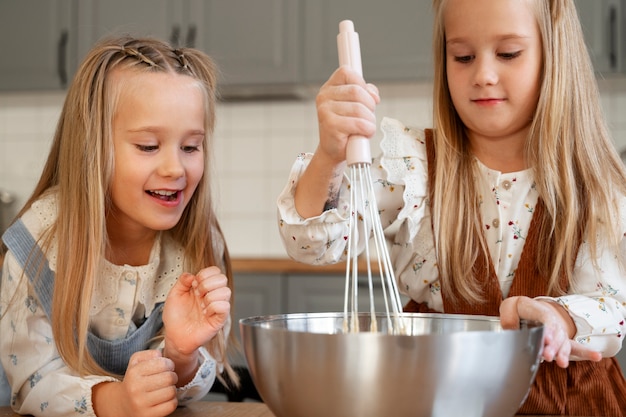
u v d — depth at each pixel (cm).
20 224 100
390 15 258
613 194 99
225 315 86
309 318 76
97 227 94
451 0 94
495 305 99
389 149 103
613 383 99
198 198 104
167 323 88
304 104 293
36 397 88
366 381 57
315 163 87
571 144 99
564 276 97
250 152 296
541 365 94
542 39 94
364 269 237
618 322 90
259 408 87
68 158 97
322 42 262
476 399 59
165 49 101
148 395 79
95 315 101
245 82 266
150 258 105
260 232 294
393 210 104
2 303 98
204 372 93
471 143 105
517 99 94
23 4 278
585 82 100
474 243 101
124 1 273
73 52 276
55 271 96
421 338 57
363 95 75
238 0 267
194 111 95
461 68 95
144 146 94
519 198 101
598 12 244
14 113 305
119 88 94
